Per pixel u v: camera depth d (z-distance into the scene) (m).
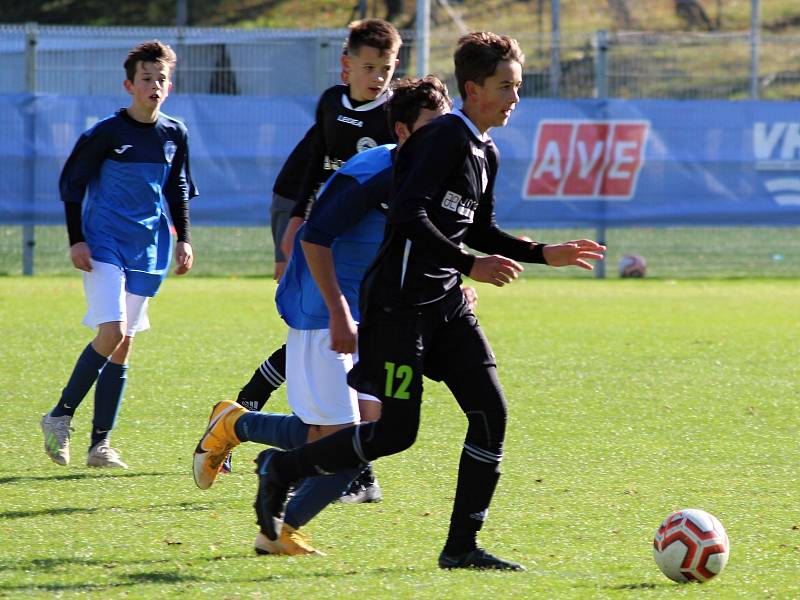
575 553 16.48
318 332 16.97
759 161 56.94
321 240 15.72
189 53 57.69
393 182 15.30
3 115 53.91
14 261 60.03
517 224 56.50
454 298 15.54
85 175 21.75
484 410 15.39
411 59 69.56
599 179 56.66
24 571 15.21
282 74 57.69
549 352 36.47
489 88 15.05
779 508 19.14
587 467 22.06
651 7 120.50
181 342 37.06
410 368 15.11
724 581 15.05
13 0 125.00
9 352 34.72
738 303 50.28
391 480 20.95
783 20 119.88
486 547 16.77
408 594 14.21
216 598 14.05
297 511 16.19
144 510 18.67
